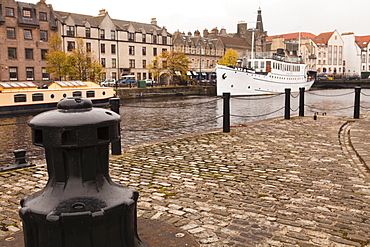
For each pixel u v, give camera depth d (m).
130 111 29.73
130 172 6.51
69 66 41.75
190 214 4.36
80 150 2.39
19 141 15.91
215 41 75.81
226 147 8.91
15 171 6.70
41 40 44.91
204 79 70.31
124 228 2.52
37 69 44.78
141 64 59.31
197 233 3.77
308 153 8.11
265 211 4.46
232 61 67.12
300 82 59.41
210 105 36.16
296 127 12.56
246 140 9.91
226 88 48.03
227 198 4.99
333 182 5.79
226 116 11.30
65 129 2.26
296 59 61.12
